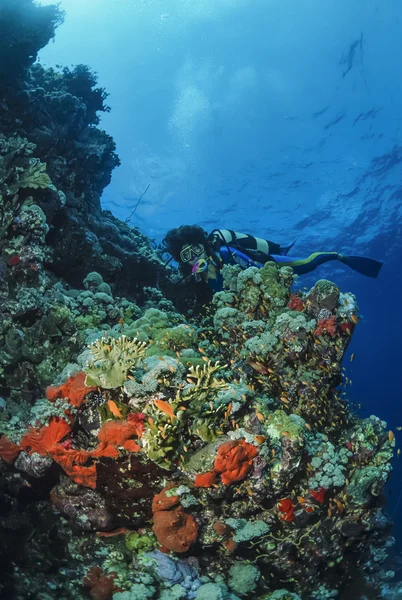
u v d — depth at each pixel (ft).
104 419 10.23
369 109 88.53
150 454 9.52
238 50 92.43
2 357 13.34
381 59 86.89
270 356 13.03
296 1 86.28
